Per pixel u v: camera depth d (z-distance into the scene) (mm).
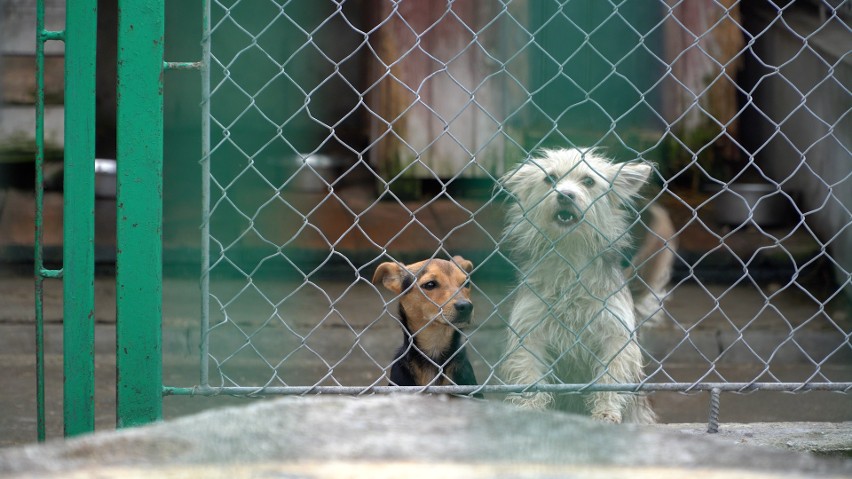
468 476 2688
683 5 16594
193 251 13867
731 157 16984
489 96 16484
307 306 12758
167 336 11578
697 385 6262
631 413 7938
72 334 5441
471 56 16406
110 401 9977
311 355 11555
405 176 16500
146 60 5246
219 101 20656
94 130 5344
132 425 5449
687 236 14656
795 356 11773
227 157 18766
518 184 8602
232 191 16969
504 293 12578
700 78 16656
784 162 16422
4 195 15641
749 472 2797
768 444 6188
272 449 2859
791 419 9625
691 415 9742
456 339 7688
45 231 14359
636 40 17000
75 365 5453
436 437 2982
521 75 16484
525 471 2736
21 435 8766
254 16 20688
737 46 16578
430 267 7738
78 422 5480
